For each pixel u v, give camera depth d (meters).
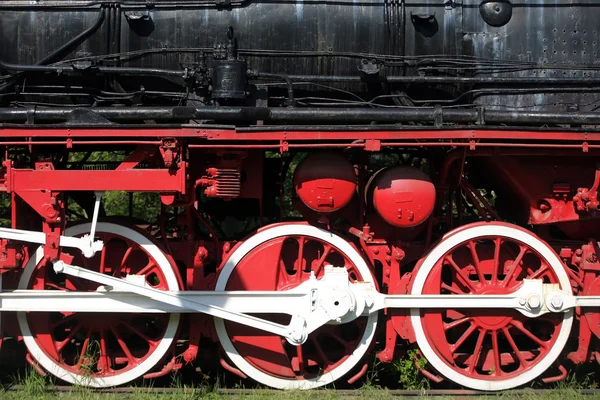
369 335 5.96
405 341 6.43
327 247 6.00
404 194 5.74
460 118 5.62
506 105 6.18
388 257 6.12
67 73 5.95
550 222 6.07
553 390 5.98
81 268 5.51
